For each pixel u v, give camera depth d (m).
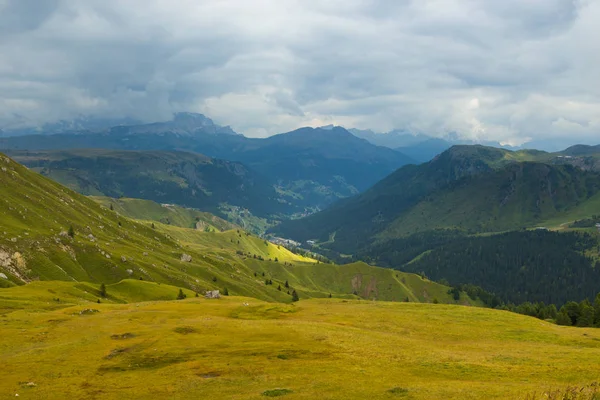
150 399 45.78
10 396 48.00
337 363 58.44
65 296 151.12
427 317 108.38
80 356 66.38
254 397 43.34
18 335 82.00
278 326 84.81
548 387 43.44
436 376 52.09
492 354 67.06
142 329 83.62
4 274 184.62
